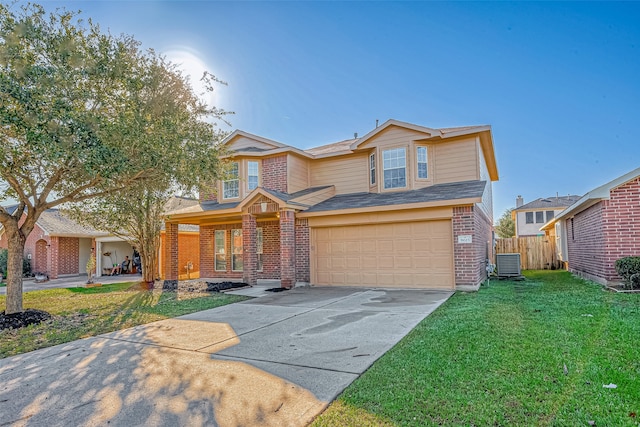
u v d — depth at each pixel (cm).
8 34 725
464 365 440
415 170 1374
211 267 1706
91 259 1678
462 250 1092
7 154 782
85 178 904
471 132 1321
